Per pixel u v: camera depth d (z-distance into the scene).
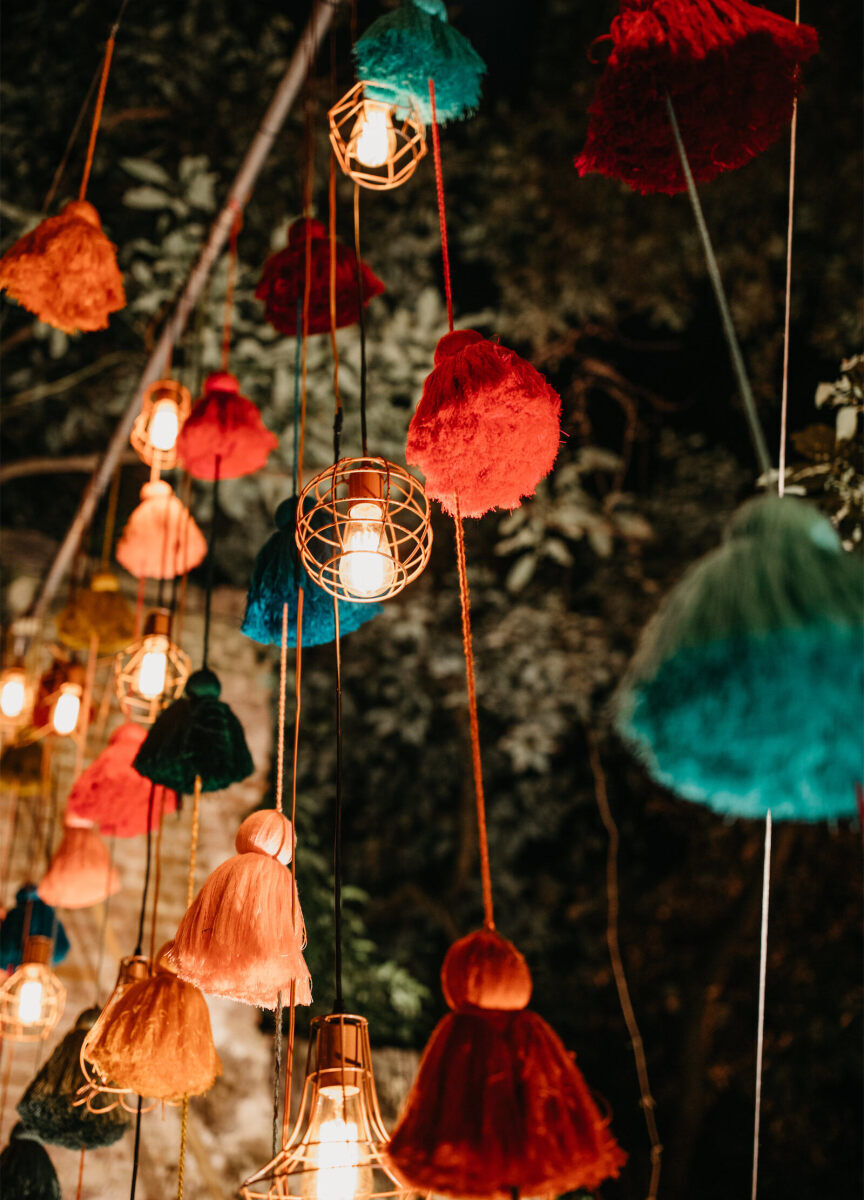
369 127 2.34
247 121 6.37
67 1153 4.59
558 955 7.85
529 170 7.50
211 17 6.38
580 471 7.33
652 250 7.29
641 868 7.97
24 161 5.91
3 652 5.55
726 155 1.86
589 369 7.70
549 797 7.81
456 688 7.67
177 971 1.82
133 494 6.60
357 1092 1.71
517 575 7.00
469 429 1.67
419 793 7.75
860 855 7.34
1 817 5.25
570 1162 1.24
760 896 7.48
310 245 2.65
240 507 6.21
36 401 6.43
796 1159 7.13
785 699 1.06
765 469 1.22
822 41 6.77
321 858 5.94
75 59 6.13
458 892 7.74
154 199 5.61
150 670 3.11
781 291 7.11
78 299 2.62
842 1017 7.09
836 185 6.81
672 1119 7.39
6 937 3.88
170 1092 1.93
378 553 1.84
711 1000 7.39
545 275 7.46
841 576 1.11
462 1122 1.24
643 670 1.15
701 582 1.15
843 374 3.12
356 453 6.09
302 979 1.86
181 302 3.43
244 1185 1.70
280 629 2.25
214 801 5.95
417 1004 5.93
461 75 2.15
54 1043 4.84
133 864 5.57
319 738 7.37
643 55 1.69
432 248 7.25
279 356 5.84
